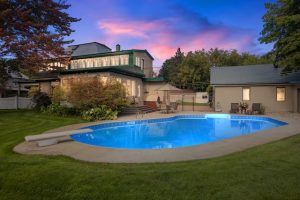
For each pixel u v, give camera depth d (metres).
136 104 24.73
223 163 5.67
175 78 62.94
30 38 19.42
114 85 18.83
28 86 33.41
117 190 4.20
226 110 24.75
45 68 20.88
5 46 17.94
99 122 15.51
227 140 9.15
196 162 6.05
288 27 17.72
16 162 5.93
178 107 30.34
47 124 14.27
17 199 4.11
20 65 20.02
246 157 6.21
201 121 19.53
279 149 7.05
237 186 4.23
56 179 4.74
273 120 16.95
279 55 18.86
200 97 41.16
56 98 19.52
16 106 25.34
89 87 17.50
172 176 4.79
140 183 4.46
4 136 10.55
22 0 19.66
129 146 11.01
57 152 7.61
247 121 19.23
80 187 4.36
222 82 24.66
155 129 15.90
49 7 21.00
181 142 12.02
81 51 32.81
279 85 22.95
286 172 4.89
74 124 14.52
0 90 23.22
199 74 52.53
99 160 6.53
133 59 28.33
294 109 22.50
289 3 16.78
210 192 4.03
